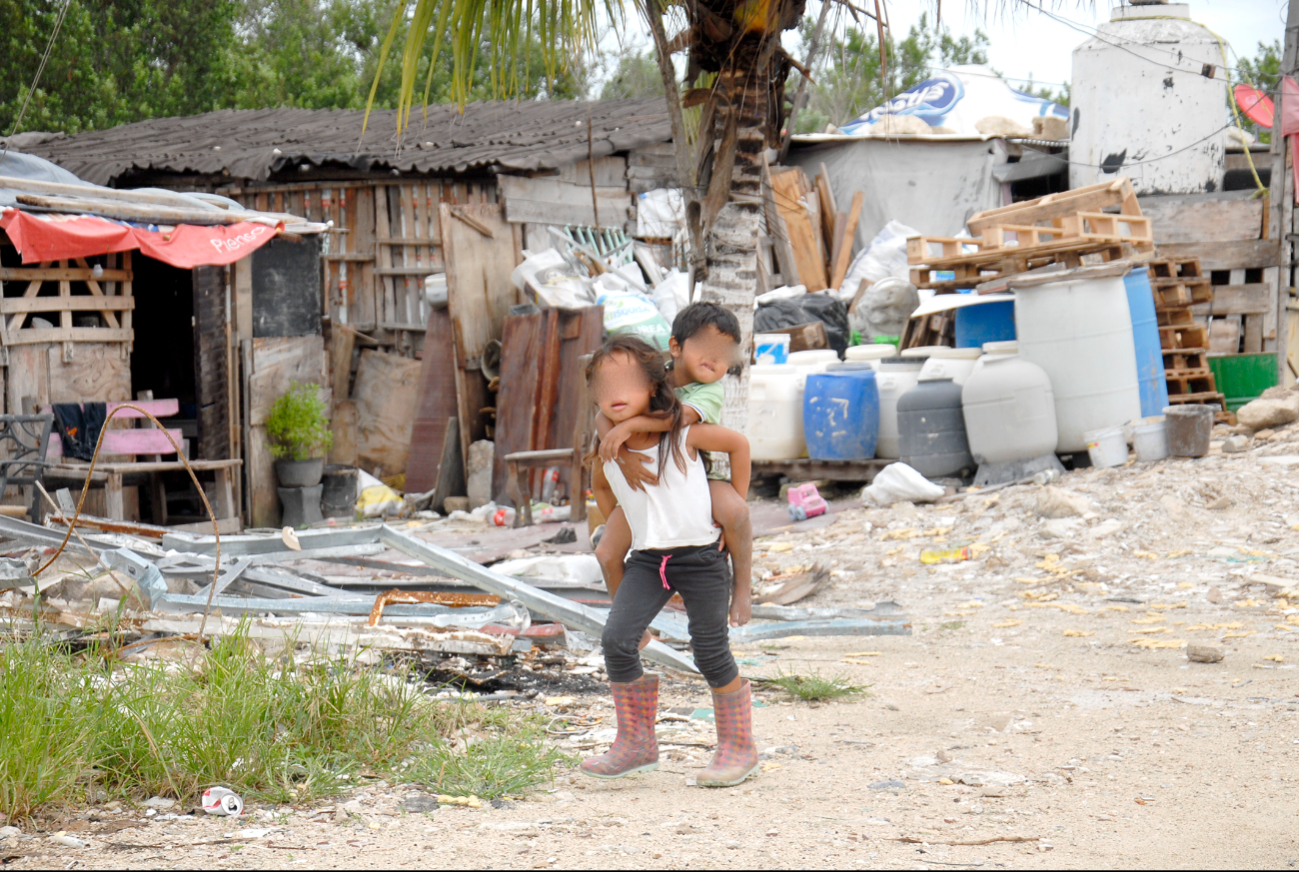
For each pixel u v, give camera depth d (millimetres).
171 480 12398
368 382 14664
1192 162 14133
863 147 17906
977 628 6680
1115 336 9820
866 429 10859
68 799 3328
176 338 15414
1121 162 14312
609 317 11945
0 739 3318
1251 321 12766
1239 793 3562
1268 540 7906
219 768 3529
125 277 10945
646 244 16016
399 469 14430
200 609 5348
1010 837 3125
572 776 3840
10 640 4328
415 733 4078
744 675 5500
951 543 8742
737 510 3701
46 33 24312
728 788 3693
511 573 7328
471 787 3590
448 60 21359
